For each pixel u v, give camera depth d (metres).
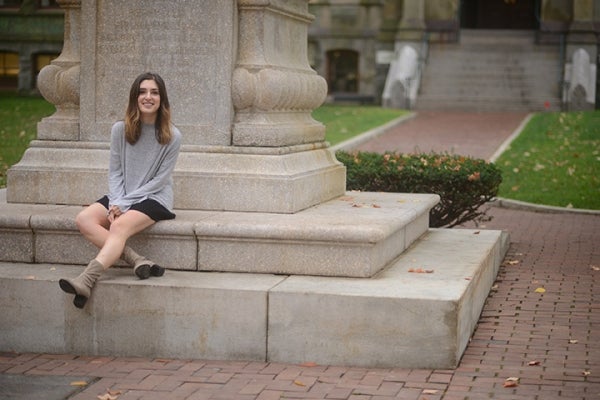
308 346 8.02
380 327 7.89
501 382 7.52
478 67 39.91
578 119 31.66
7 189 9.96
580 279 11.31
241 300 8.08
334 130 28.48
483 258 9.79
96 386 7.46
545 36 40.44
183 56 9.66
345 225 8.60
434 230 11.87
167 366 8.00
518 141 26.88
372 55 43.22
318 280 8.43
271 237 8.54
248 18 9.67
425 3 41.31
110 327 8.32
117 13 9.79
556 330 9.02
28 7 41.34
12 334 8.49
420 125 32.09
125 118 8.71
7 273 8.62
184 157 9.59
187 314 8.18
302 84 10.33
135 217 8.45
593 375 7.69
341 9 43.38
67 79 10.02
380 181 12.89
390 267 9.16
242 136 9.58
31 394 7.24
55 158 9.93
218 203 9.49
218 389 7.38
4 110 29.67
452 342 7.81
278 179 9.38
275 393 7.27
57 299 8.39
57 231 8.97
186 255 8.75
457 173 12.77
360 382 7.53
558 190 19.33
